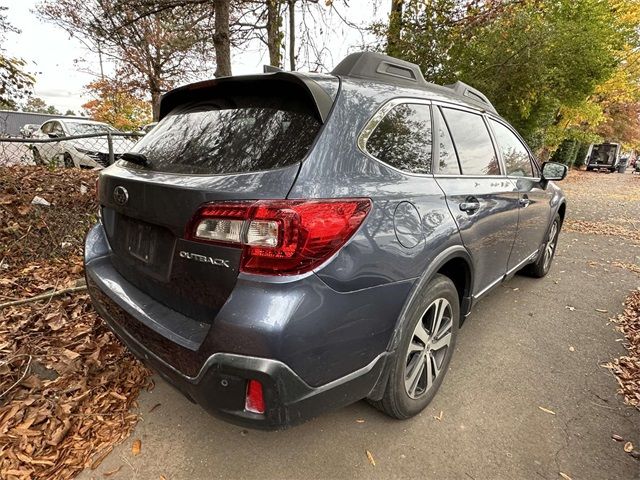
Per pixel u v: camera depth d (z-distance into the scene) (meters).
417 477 1.81
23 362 2.37
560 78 8.36
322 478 1.79
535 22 7.05
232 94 1.99
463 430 2.11
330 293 1.50
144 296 1.91
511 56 7.11
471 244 2.37
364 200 1.65
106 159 7.48
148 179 1.79
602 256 5.69
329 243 1.49
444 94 2.55
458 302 2.38
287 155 1.60
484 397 2.38
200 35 8.19
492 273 2.91
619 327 3.35
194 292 1.62
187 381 1.52
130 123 18.58
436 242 2.02
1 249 3.66
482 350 2.93
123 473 1.77
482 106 3.06
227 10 6.20
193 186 1.58
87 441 1.92
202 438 1.98
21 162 5.20
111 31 7.29
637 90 15.17
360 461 1.88
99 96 16.83
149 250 1.86
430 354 2.20
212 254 1.51
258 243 1.43
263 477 1.78
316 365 1.49
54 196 4.46
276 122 1.75
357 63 2.08
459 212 2.25
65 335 2.69
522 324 3.38
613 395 2.43
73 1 9.97
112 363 2.48
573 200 12.06
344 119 1.73
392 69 2.25
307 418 1.54
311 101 1.70
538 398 2.39
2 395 2.10
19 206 4.11
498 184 2.86
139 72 12.97
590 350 2.96
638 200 12.21
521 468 1.87
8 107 5.02
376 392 1.87
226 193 1.49
